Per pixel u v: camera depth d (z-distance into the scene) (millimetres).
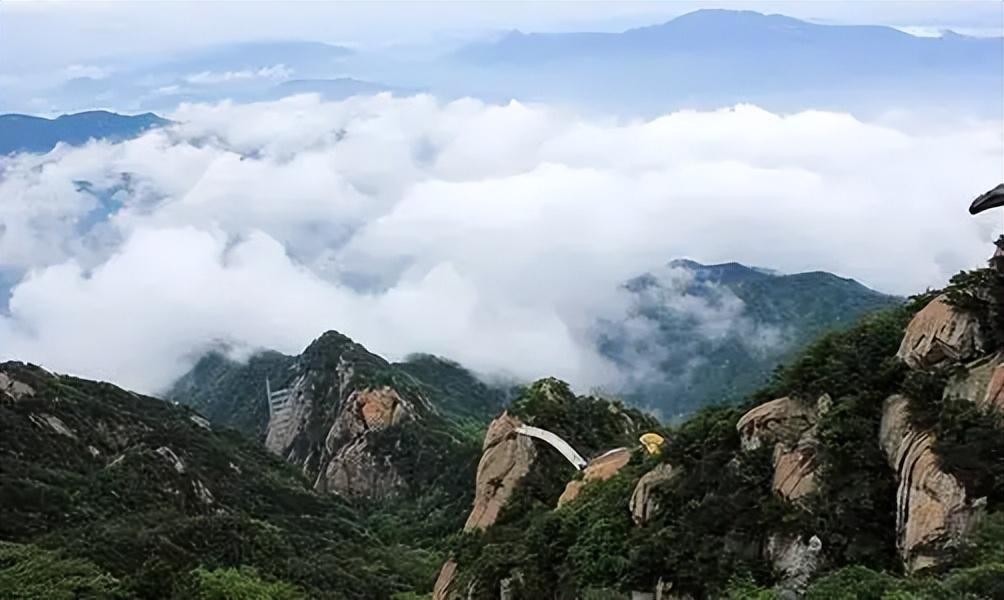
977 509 30719
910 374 36625
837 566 34312
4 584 77938
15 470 117500
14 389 142375
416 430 195250
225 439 175375
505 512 75250
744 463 40469
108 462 139000
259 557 104062
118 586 80375
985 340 35562
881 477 35562
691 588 37812
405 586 110375
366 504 184375
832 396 39500
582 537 47812
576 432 84750
